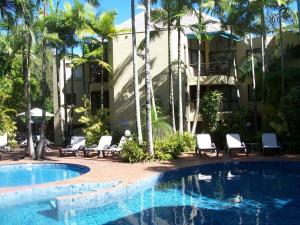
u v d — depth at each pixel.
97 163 19.00
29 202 12.29
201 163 18.23
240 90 29.86
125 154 19.25
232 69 29.53
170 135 21.66
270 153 20.84
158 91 28.39
